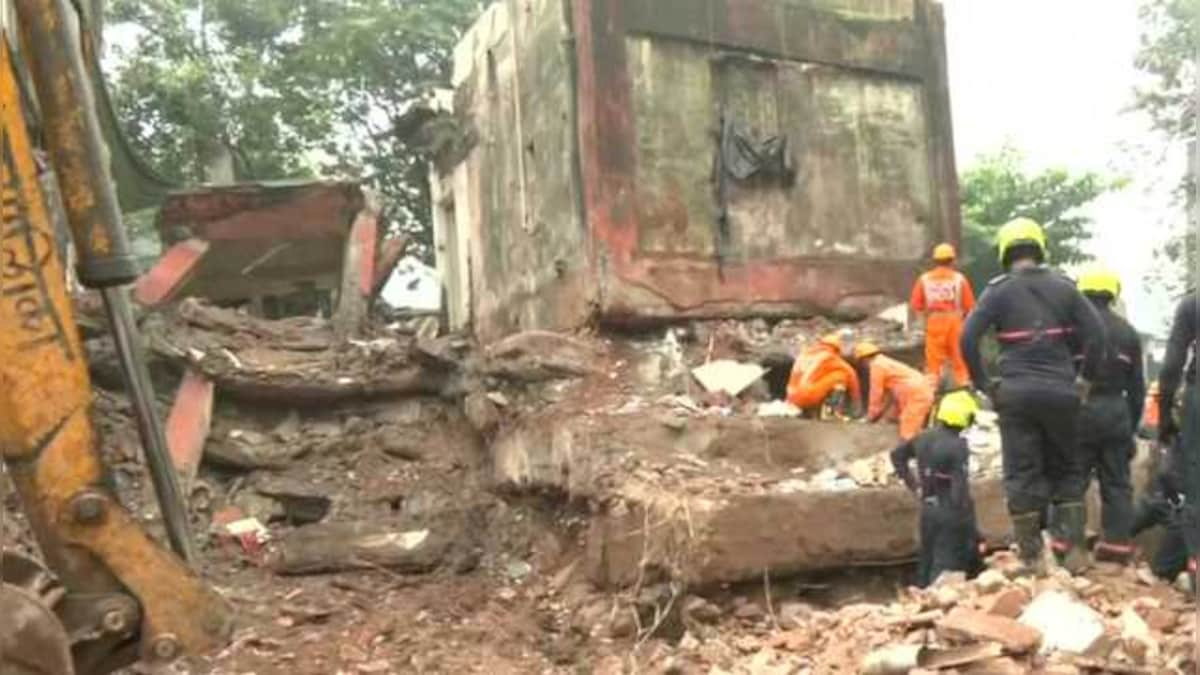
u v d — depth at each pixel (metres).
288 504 10.73
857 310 12.59
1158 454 8.38
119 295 4.48
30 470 4.21
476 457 11.22
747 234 12.13
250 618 8.48
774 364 11.41
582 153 11.50
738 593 8.12
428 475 11.03
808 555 8.21
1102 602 6.23
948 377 10.70
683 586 7.96
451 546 10.02
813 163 12.59
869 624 6.44
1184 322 6.71
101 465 4.30
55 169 4.31
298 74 24.28
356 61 24.36
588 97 11.47
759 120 12.34
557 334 11.28
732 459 9.35
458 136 15.93
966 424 7.82
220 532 10.01
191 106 22.70
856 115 12.91
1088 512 8.78
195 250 12.83
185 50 23.67
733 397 10.59
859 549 8.40
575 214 11.70
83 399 4.27
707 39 12.09
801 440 9.56
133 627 4.33
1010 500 6.84
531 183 12.90
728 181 12.06
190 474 10.18
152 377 11.20
